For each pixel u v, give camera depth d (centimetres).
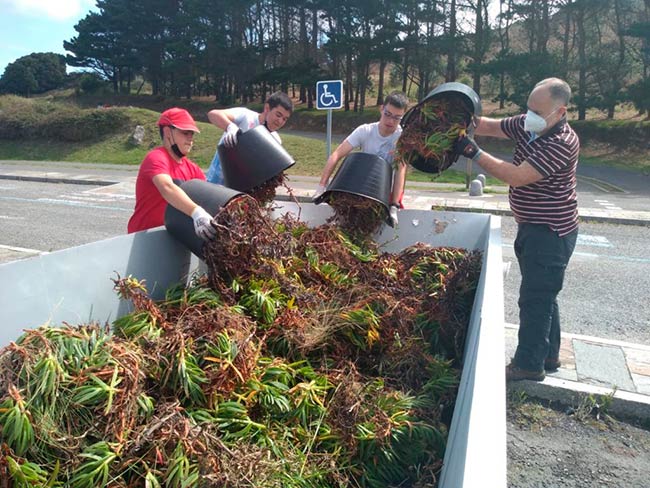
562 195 346
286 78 4584
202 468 185
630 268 750
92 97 5931
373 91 5153
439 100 366
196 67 5116
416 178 2141
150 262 305
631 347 442
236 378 228
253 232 305
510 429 347
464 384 199
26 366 192
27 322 230
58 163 2559
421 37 4019
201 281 310
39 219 1083
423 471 227
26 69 7044
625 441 336
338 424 234
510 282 666
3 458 171
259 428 216
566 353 429
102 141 2988
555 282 357
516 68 3597
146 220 348
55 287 243
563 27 4122
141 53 5588
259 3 5031
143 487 183
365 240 395
